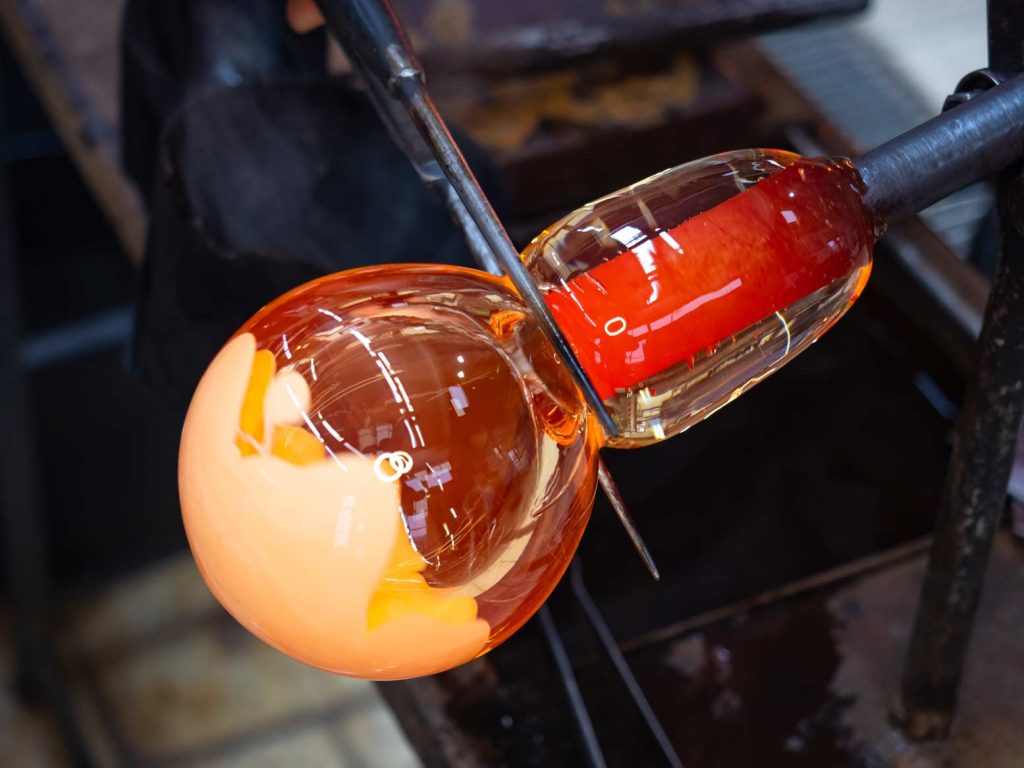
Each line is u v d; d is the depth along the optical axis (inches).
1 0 62.9
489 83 58.0
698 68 60.8
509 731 36.4
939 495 45.8
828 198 24.5
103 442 105.3
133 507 111.3
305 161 39.3
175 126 39.2
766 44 70.5
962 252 73.3
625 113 57.9
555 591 38.2
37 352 98.6
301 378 23.6
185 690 109.0
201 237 37.5
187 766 104.0
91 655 110.6
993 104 26.1
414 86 26.2
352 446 23.0
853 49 72.6
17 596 99.8
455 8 60.6
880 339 51.8
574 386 24.1
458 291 24.8
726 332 23.8
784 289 23.9
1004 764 35.5
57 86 59.0
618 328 23.5
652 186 24.8
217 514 23.3
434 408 23.2
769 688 37.3
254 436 23.3
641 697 36.6
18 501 92.4
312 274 37.7
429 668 24.8
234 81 40.8
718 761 36.0
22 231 96.2
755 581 43.0
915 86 71.2
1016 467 41.3
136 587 115.0
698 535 44.4
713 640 38.4
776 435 48.0
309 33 43.0
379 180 39.4
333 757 105.3
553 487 24.0
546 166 55.4
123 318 101.0
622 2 60.8
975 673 37.2
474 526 23.4
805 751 36.1
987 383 30.1
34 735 105.1
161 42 43.9
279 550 23.0
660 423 24.6
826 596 39.2
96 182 56.1
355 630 23.5
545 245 24.7
